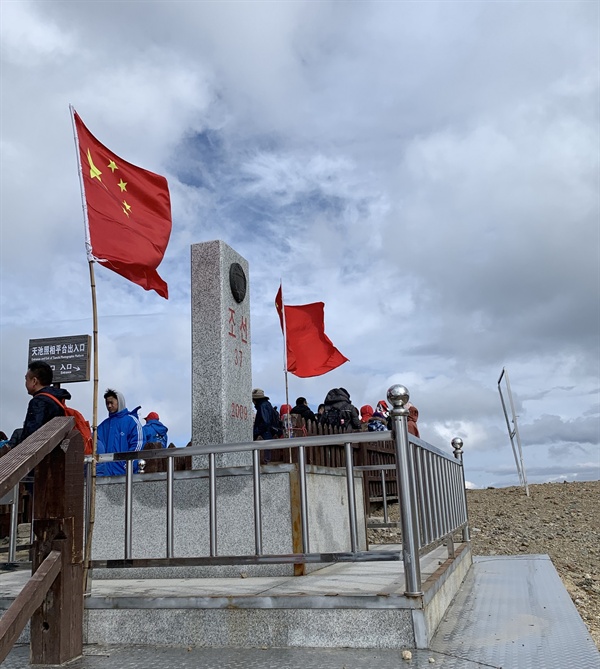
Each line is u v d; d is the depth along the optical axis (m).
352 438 3.46
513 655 2.95
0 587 4.69
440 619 3.69
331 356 9.49
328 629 3.20
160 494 5.24
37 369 5.11
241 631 3.31
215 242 6.52
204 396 6.21
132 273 4.54
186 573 5.06
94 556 5.34
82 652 3.22
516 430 13.21
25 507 8.30
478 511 11.55
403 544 3.22
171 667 2.95
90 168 4.30
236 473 4.98
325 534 5.46
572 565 7.79
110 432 6.71
